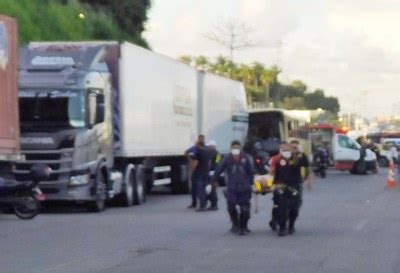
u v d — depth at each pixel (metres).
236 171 24.34
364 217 30.58
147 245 22.02
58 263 18.78
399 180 52.19
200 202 33.00
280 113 57.09
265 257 20.02
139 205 36.28
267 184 25.55
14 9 48.59
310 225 27.53
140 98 36.09
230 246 21.95
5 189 28.70
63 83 31.11
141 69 36.25
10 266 18.30
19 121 30.33
